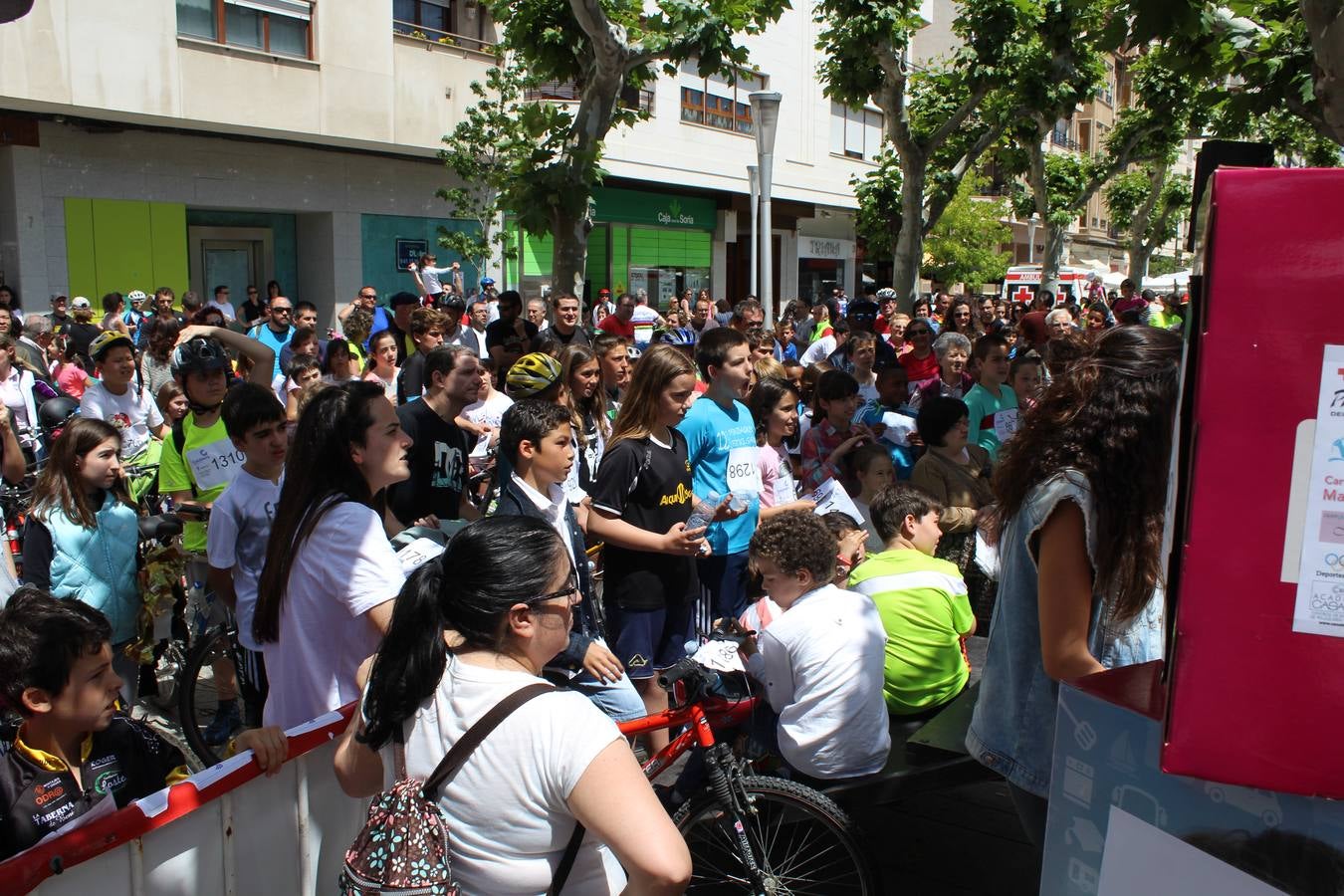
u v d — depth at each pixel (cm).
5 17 244
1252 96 664
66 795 245
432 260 1730
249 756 236
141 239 1527
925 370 934
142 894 213
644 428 423
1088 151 4434
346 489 278
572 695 184
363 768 203
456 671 186
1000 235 3491
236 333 508
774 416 561
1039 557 215
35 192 1405
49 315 1298
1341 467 127
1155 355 209
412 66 1717
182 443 500
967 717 361
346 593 266
